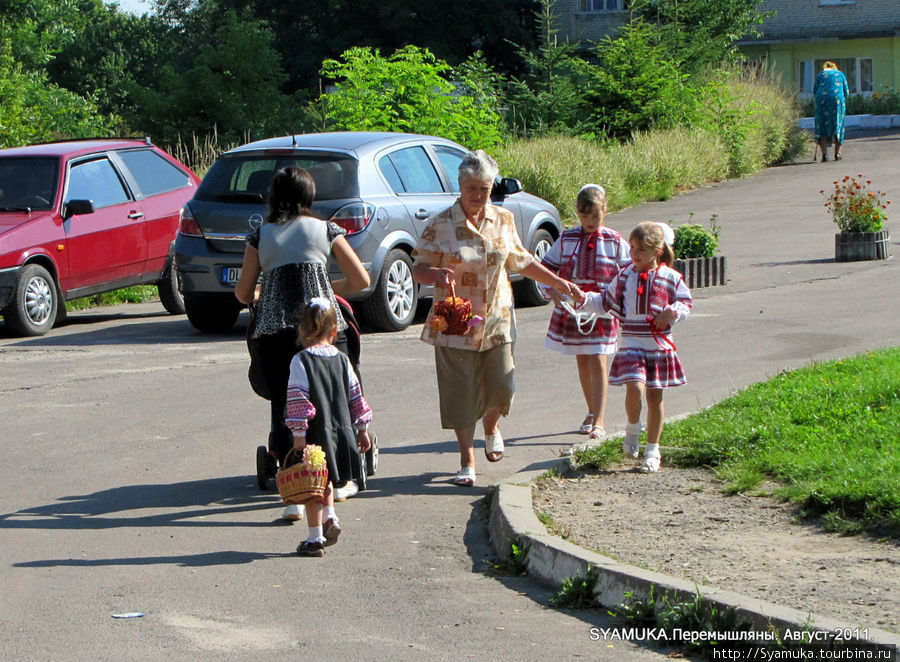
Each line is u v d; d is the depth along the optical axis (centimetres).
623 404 909
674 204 2494
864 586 498
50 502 707
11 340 1320
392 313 1256
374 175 1243
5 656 473
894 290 1385
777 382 874
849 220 1652
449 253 709
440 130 2325
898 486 595
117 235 1445
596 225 803
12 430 885
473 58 3080
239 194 1248
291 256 676
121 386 1031
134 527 656
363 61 2373
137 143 1549
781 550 555
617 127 3089
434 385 1001
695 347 1104
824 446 696
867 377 853
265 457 718
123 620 512
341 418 612
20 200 1403
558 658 464
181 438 853
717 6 3606
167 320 1470
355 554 605
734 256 1775
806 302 1338
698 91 3127
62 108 2689
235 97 3431
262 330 674
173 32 5391
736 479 667
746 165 2914
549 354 1116
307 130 3378
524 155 2422
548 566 560
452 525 649
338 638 489
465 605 530
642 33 3166
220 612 522
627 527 604
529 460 758
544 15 3322
